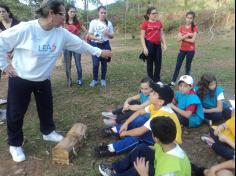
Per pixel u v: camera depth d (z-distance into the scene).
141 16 21.28
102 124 4.77
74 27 6.26
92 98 5.93
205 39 15.44
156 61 6.36
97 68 6.57
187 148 3.99
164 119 2.71
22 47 3.45
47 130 4.25
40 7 3.39
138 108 4.39
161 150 2.80
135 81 7.11
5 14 4.83
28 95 3.73
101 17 6.23
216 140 3.76
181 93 4.45
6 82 7.35
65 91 6.39
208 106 4.57
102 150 3.81
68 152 3.68
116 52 12.18
